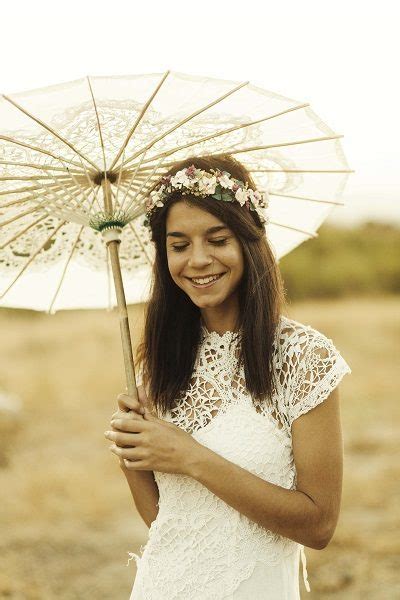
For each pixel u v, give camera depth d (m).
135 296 3.03
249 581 2.31
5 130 2.26
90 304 3.03
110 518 6.86
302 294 26.86
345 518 6.46
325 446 2.26
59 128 2.26
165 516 2.40
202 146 2.53
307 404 2.25
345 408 10.73
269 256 2.42
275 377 2.34
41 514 6.88
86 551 6.09
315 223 2.84
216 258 2.33
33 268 2.87
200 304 2.37
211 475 2.21
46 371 13.84
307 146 2.56
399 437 9.06
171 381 2.48
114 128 2.32
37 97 2.20
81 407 11.27
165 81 2.22
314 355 2.28
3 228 2.74
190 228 2.32
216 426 2.36
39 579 5.55
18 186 2.57
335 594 5.16
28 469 8.22
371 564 5.51
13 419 9.88
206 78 2.23
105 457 8.76
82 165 2.39
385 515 6.48
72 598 5.29
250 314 2.35
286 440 2.32
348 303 25.02
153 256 2.97
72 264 2.94
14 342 17.70
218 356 2.46
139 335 2.67
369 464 8.05
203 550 2.34
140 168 2.51
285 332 2.38
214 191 2.30
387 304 24.06
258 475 2.30
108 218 2.43
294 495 2.24
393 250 27.70
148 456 2.24
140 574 2.47
